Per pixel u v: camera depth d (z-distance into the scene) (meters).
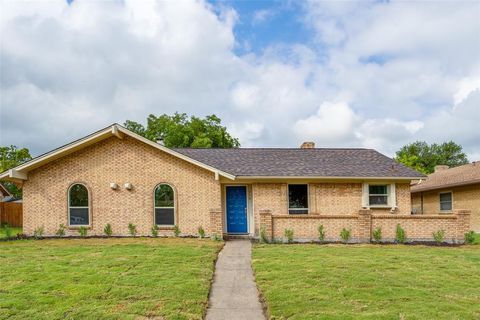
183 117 42.50
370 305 7.31
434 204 26.61
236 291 8.65
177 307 7.27
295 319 6.66
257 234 17.81
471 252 13.06
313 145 23.98
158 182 17.05
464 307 7.21
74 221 16.89
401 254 12.47
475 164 26.72
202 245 14.12
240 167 18.72
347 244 14.88
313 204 18.39
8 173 15.96
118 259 11.27
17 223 31.36
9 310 7.01
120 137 16.84
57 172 16.95
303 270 10.06
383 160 20.83
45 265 10.43
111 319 6.66
